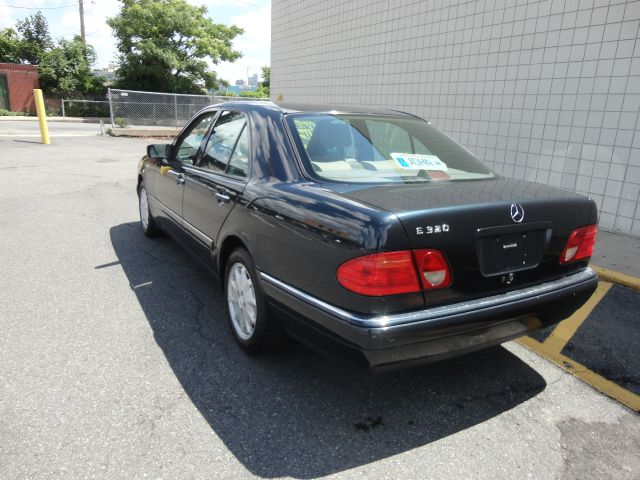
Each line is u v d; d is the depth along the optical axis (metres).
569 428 2.54
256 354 3.05
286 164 2.82
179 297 3.92
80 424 2.37
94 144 15.04
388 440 2.38
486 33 7.25
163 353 3.07
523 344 3.45
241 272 3.06
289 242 2.48
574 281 2.67
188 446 2.26
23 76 28.55
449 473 2.18
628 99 5.69
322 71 11.43
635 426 2.59
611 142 5.91
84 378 2.76
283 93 13.27
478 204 2.31
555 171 6.56
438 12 8.06
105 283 4.16
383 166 2.87
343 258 2.16
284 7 12.70
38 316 3.50
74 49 29.67
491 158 7.41
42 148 13.38
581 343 3.49
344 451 2.29
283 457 2.23
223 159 3.46
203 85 30.16
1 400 2.52
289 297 2.47
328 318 2.23
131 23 27.20
